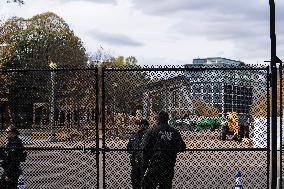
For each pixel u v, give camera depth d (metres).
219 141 9.32
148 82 7.41
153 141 8.13
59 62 69.50
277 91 7.73
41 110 7.91
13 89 7.89
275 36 7.20
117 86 7.50
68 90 7.91
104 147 7.59
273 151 7.20
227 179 12.10
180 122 7.68
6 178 9.59
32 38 71.62
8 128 8.05
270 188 7.37
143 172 8.55
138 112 7.55
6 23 38.88
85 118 8.12
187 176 12.40
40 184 12.46
